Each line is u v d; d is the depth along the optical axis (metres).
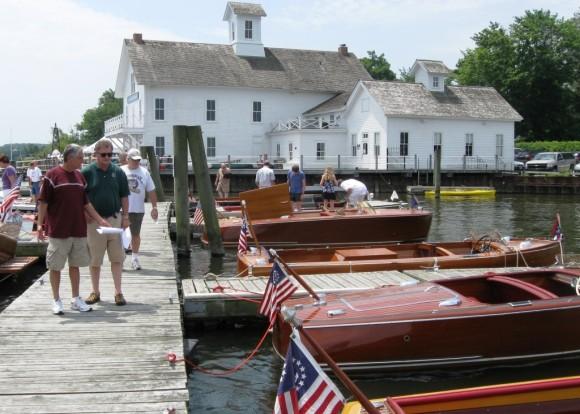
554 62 61.66
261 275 11.24
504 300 8.77
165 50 47.72
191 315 9.34
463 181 42.00
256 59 50.22
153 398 5.50
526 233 20.44
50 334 7.21
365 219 16.45
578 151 54.09
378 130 42.25
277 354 8.07
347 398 7.05
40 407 5.29
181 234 15.50
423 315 7.45
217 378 7.68
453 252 12.96
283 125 46.97
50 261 7.74
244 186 37.94
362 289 9.69
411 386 7.35
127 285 9.68
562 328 7.75
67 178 7.57
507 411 4.59
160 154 45.66
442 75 44.56
